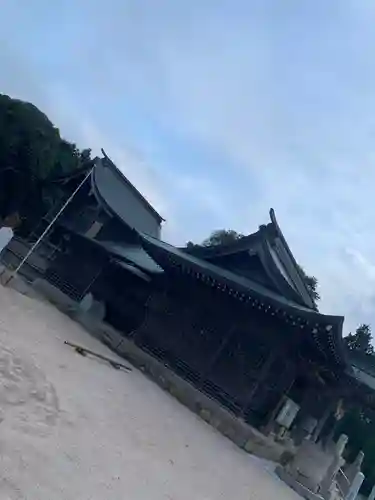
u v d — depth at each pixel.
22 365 10.77
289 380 20.73
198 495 11.05
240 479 14.62
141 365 22.67
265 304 20.09
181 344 23.08
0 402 8.97
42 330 17.94
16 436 8.21
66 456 8.64
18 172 38.88
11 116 38.25
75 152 48.75
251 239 23.98
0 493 6.55
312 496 17.83
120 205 37.59
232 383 20.97
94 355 18.88
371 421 48.34
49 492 7.23
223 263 25.36
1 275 24.77
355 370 26.02
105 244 30.67
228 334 21.95
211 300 23.25
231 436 19.31
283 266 24.84
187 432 16.11
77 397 12.02
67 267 31.16
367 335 64.56
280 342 20.69
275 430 21.08
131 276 28.97
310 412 23.72
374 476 45.66
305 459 19.97
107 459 9.68
